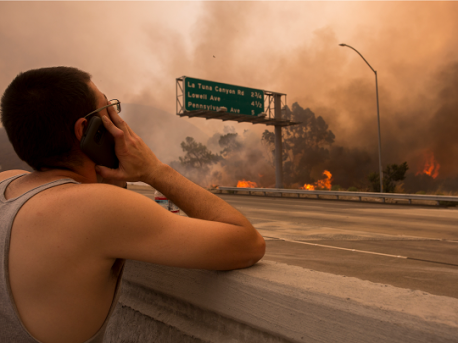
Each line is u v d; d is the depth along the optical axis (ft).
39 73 2.69
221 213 3.17
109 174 3.17
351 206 50.03
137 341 4.01
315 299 2.45
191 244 2.62
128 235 2.47
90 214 2.41
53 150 2.74
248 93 84.43
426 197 54.85
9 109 2.66
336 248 19.57
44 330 2.35
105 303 2.70
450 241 21.88
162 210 2.71
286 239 22.63
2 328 2.36
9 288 2.35
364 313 2.20
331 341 2.35
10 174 3.40
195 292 3.32
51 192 2.57
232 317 3.00
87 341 2.57
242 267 3.11
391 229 27.09
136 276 4.02
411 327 2.00
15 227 2.43
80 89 2.76
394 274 13.97
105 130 3.02
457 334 1.84
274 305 2.68
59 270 2.37
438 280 13.07
